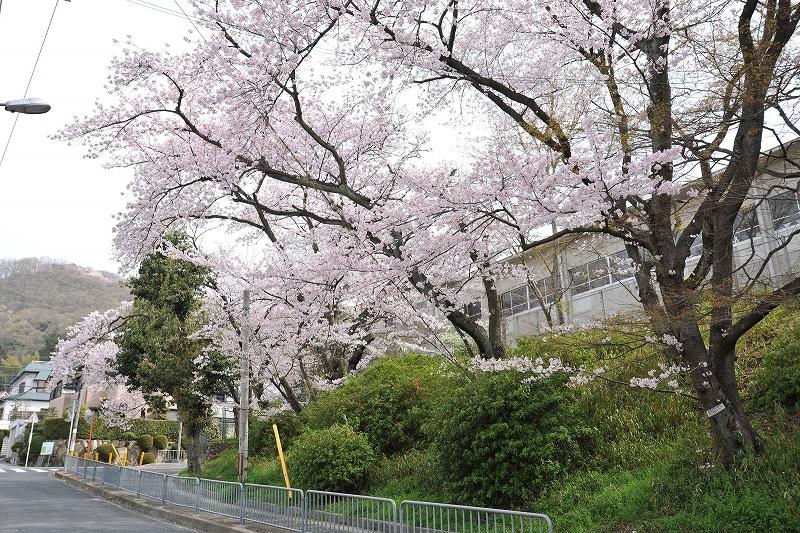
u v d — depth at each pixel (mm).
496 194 8594
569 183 7941
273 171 10938
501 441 9453
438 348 13852
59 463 41094
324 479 12625
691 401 10078
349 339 16188
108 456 37094
